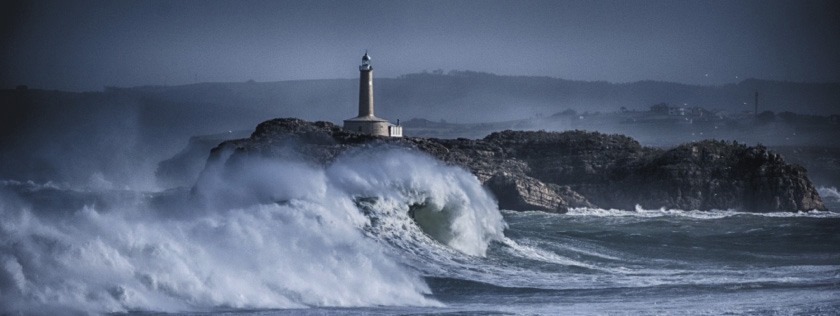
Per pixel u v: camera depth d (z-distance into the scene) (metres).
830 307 125.19
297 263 141.00
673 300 135.88
